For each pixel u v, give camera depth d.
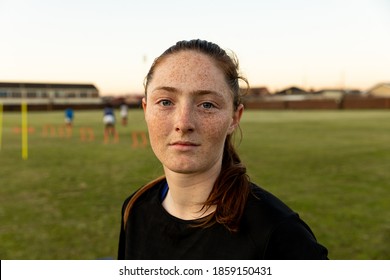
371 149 13.91
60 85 97.94
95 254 4.28
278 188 7.48
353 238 4.68
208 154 1.09
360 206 6.12
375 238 4.67
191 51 1.10
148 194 1.42
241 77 1.23
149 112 1.13
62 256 4.21
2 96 87.38
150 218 1.32
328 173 9.11
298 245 1.05
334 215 5.64
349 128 24.30
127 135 21.41
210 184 1.17
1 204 6.41
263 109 70.56
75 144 16.83
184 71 1.07
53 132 23.73
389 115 42.66
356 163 10.67
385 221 5.32
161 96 1.09
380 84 95.06
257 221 1.09
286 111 61.22
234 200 1.11
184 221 1.20
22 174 9.29
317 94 101.38
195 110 1.08
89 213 5.84
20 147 15.69
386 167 9.95
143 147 15.54
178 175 1.19
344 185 7.73
